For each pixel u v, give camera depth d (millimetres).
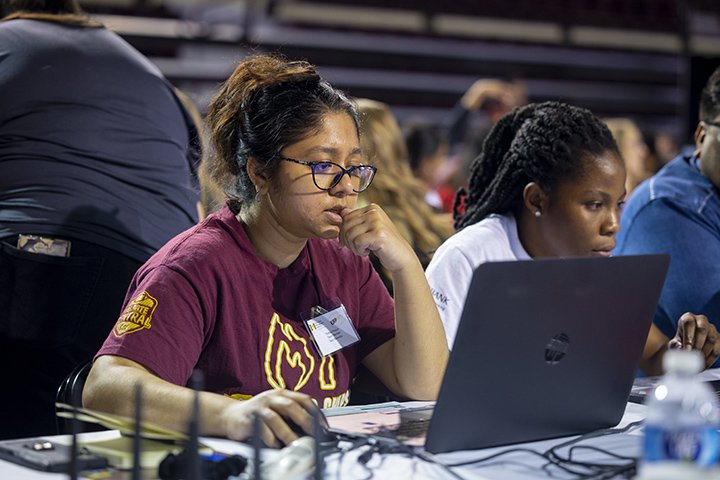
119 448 1645
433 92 9227
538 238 2537
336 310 2121
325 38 8688
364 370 2293
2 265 2648
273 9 8164
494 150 2680
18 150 2688
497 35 8953
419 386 2121
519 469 1578
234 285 2002
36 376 2719
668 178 3102
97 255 2697
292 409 1618
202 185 3062
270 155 1978
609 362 1813
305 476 1457
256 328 2016
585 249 2484
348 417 1855
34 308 2660
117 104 2799
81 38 2830
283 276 2082
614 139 2525
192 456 1262
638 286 1791
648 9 9383
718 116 3012
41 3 2865
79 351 2719
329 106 2004
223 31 8148
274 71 2051
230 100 2080
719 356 2645
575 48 9227
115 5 7750
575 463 1607
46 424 2730
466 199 2775
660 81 9875
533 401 1723
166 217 2857
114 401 1768
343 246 2072
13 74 2707
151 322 1890
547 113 2531
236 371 1990
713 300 2918
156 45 7945
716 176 3039
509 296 1586
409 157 5320
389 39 8953
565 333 1707
